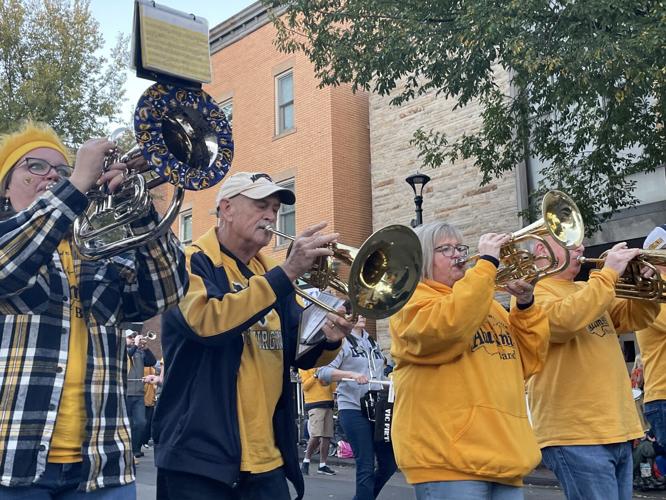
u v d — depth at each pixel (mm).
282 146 17234
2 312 2355
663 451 7934
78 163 2301
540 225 3580
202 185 2418
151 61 2281
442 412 3143
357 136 16562
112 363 2561
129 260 2691
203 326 2758
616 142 9508
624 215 11438
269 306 2805
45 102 15625
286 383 3215
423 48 9336
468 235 13398
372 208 15664
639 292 4191
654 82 7781
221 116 2477
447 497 3059
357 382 5867
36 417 2291
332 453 11938
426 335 3098
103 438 2449
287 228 16828
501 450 3064
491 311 3514
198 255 3070
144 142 2312
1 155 2566
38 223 2213
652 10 7312
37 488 2285
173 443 2834
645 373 4891
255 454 2941
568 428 3732
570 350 3824
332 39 10266
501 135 10672
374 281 2998
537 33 8109
